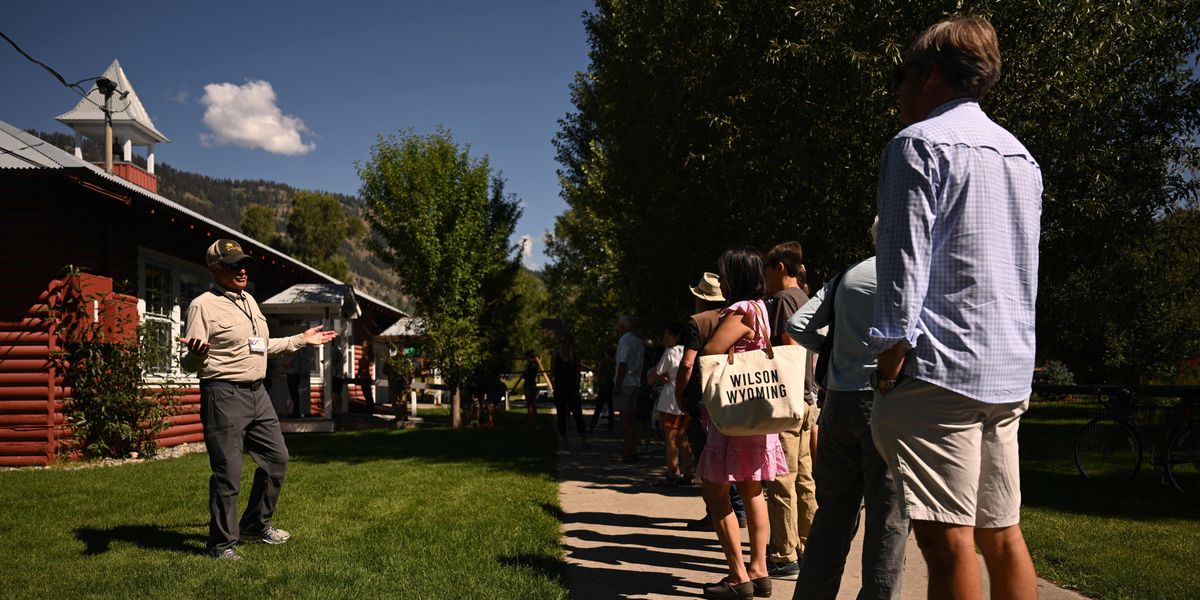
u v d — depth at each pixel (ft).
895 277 7.17
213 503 15.88
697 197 36.55
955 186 7.22
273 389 59.72
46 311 33.37
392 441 45.32
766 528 13.48
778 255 14.83
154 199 36.11
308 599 12.85
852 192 30.55
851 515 10.33
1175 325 74.69
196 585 13.73
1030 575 7.70
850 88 27.71
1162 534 18.08
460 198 64.80
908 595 13.53
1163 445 27.04
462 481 27.07
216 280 16.74
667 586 14.29
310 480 27.30
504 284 68.49
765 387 12.30
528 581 13.85
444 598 12.89
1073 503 23.00
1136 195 32.68
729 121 30.42
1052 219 31.12
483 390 67.36
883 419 7.56
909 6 26.02
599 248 82.64
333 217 283.59
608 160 50.42
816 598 10.24
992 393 7.11
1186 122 32.30
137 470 29.91
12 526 19.07
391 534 17.92
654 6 37.99
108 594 13.20
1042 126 27.81
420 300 65.46
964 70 7.77
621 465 33.78
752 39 30.45
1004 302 7.22
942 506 7.29
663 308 45.78
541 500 22.88
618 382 35.04
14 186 33.83
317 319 59.67
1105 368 87.40
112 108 56.44
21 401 33.09
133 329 36.81
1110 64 27.12
